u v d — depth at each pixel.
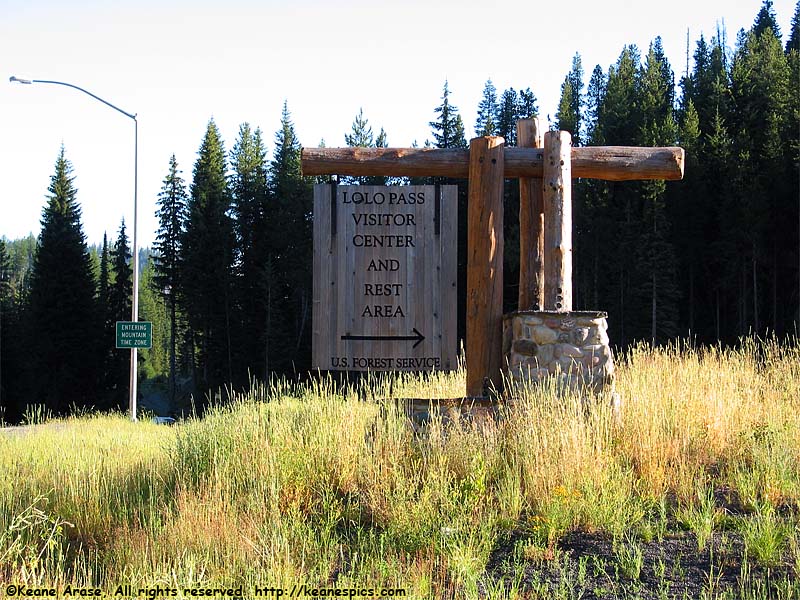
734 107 51.03
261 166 57.19
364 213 10.05
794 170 43.03
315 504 7.88
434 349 9.96
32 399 49.88
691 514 7.04
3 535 6.87
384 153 9.95
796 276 42.75
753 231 41.12
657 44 73.62
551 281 9.62
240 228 54.03
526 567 6.27
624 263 42.56
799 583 5.61
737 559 6.23
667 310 41.38
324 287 9.98
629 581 5.95
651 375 10.63
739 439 9.01
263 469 8.11
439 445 8.44
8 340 52.28
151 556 6.55
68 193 52.22
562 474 7.54
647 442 8.32
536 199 10.09
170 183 57.88
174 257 57.38
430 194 10.06
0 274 71.25
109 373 52.25
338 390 11.09
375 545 6.80
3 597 5.74
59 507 8.14
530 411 8.49
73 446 11.32
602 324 9.30
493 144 9.84
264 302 49.25
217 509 7.23
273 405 10.31
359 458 8.53
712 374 10.65
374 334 9.97
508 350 9.59
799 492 7.50
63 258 51.06
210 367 50.44
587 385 9.16
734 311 44.09
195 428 10.20
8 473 9.36
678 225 44.41
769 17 74.00
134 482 8.91
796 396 10.74
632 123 51.34
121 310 59.03
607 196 45.28
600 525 6.94
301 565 6.39
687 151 44.59
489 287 9.79
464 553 6.26
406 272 10.02
